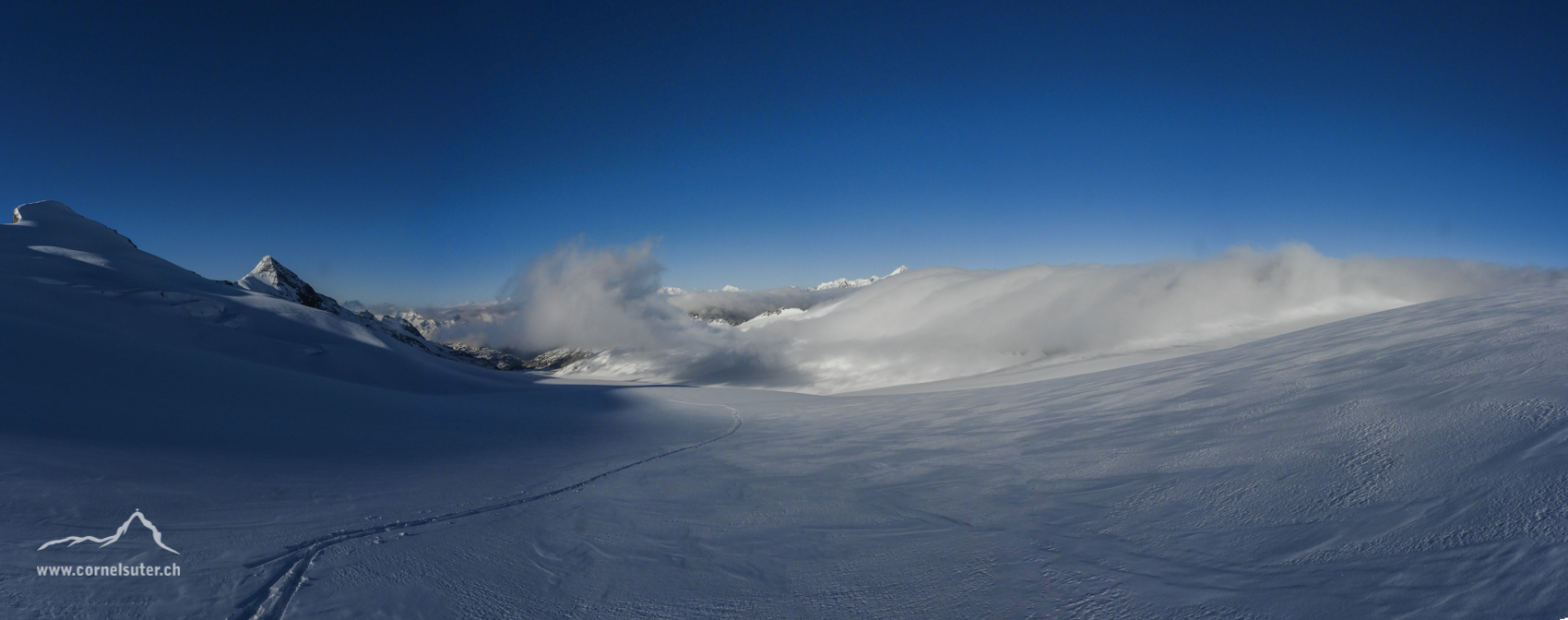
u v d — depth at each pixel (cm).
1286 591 246
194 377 1230
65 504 409
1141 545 326
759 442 1007
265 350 2859
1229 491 373
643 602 335
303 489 560
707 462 816
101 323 2364
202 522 420
